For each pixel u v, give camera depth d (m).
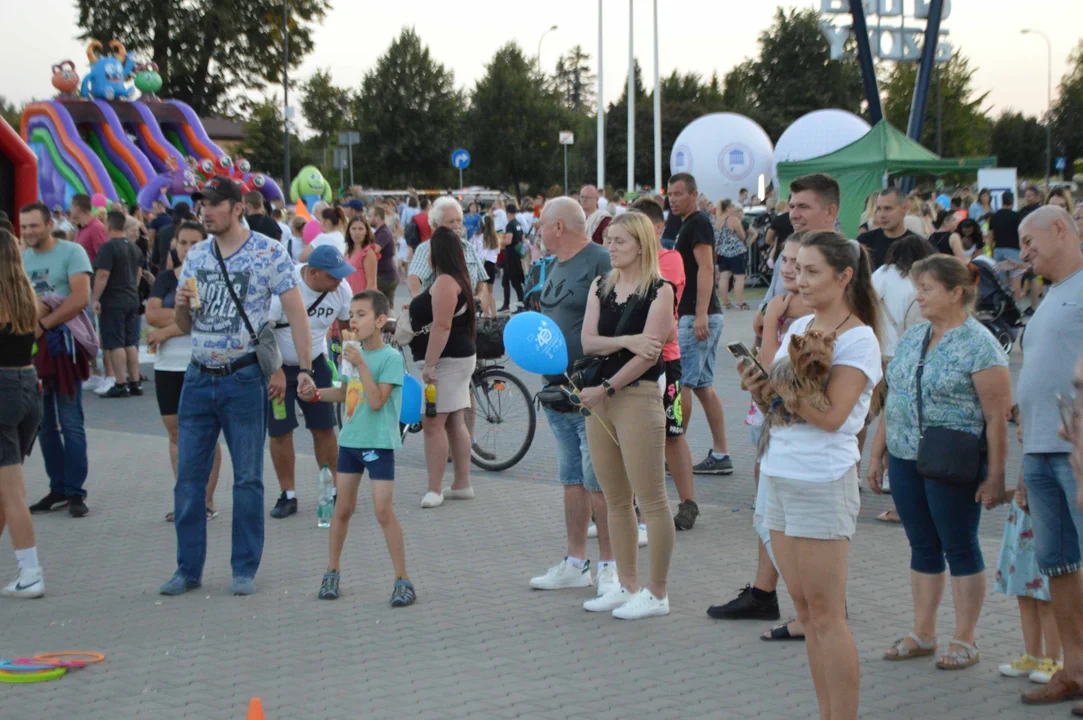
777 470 3.77
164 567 6.31
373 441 5.59
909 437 4.51
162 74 48.38
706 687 4.47
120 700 4.42
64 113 28.98
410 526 7.12
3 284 5.54
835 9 21.56
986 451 4.38
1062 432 3.28
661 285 5.15
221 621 5.39
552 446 9.63
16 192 9.59
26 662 4.74
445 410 7.50
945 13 21.70
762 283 24.66
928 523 4.63
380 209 17.70
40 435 7.48
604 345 5.19
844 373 3.70
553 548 6.60
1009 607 5.34
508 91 55.91
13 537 5.76
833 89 80.94
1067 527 4.16
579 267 5.82
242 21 48.91
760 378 3.80
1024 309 15.44
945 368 4.37
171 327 6.97
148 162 30.45
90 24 48.41
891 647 4.80
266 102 51.66
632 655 4.85
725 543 6.54
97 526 7.20
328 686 4.54
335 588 5.73
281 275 5.87
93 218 13.50
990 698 4.30
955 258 4.43
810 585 3.75
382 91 55.44
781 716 4.17
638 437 5.20
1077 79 73.62
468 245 8.77
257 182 27.16
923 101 22.03
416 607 5.57
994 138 78.06
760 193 37.75
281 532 7.05
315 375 7.32
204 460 5.92
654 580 5.36
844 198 19.33
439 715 4.22
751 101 83.00
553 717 4.19
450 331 7.45
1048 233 4.12
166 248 12.16
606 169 72.81
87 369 7.48
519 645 5.00
